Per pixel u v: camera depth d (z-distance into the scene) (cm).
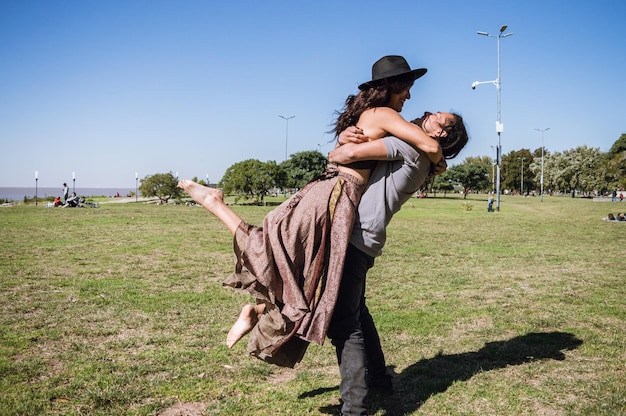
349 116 276
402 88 273
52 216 2133
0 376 338
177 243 1214
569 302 610
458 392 325
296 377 351
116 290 641
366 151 255
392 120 263
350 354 261
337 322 264
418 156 263
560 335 461
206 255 1005
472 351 413
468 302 607
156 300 585
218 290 652
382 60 275
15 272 761
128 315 513
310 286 251
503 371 365
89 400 303
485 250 1200
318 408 302
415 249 1204
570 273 848
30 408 287
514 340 444
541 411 300
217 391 324
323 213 254
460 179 9019
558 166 9800
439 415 295
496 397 317
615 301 615
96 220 1939
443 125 277
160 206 3644
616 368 373
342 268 252
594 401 312
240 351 403
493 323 504
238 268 261
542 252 1171
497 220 2523
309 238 253
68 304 557
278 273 250
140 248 1101
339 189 259
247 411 296
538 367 372
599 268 916
